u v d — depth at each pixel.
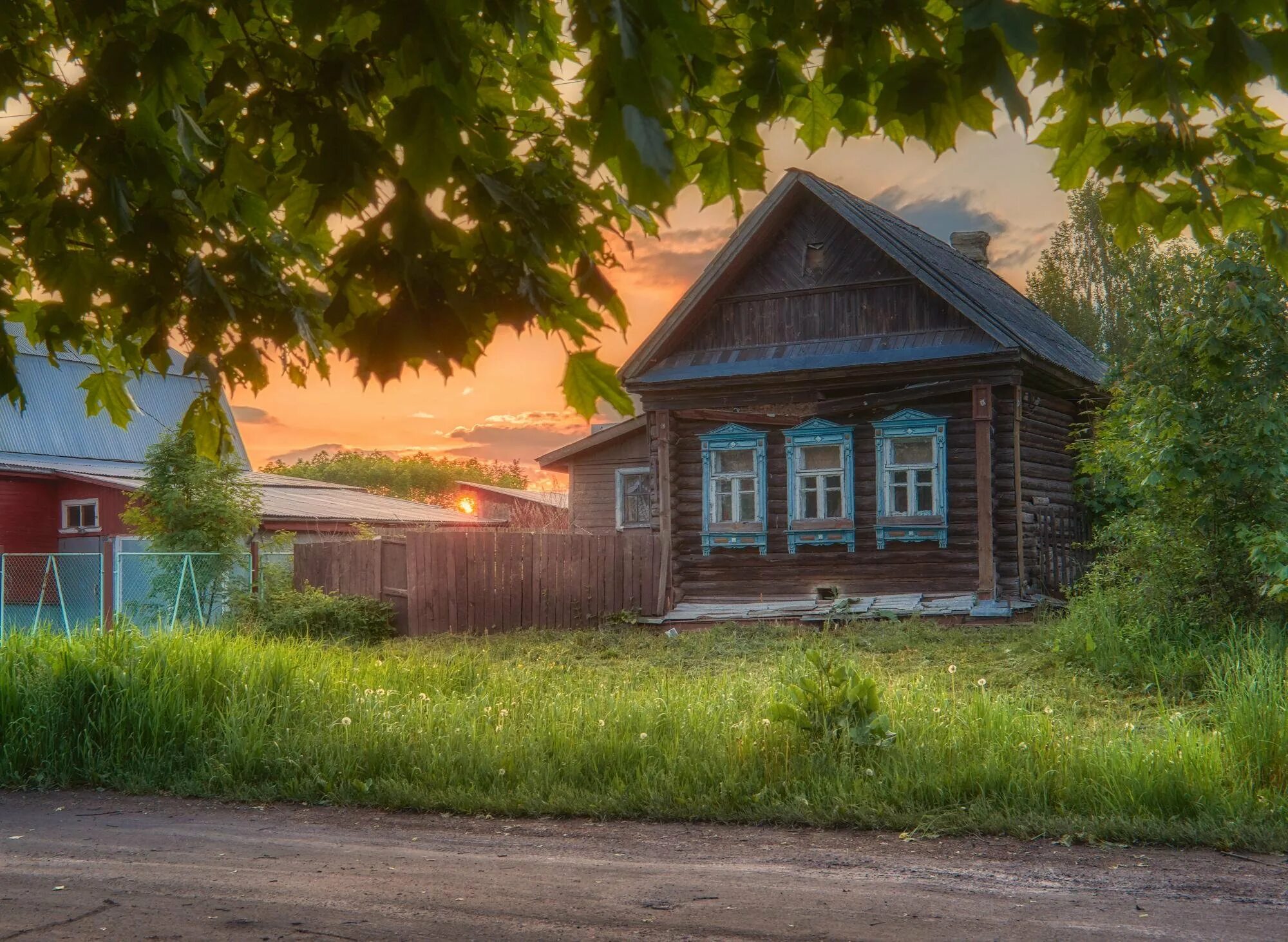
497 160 2.57
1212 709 8.68
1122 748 6.82
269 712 8.77
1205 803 6.14
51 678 8.88
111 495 25.09
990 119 2.33
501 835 6.24
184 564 17.72
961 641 13.66
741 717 8.18
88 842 6.23
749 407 19.36
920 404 18.30
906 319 18.50
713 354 19.92
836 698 7.39
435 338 2.21
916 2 2.40
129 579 22.66
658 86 1.75
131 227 2.68
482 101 2.88
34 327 3.46
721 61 2.72
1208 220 2.93
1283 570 9.75
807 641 14.50
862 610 16.67
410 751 7.84
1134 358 12.03
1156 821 5.90
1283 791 6.35
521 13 2.14
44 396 30.39
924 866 5.36
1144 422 11.33
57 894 5.09
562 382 2.60
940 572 17.92
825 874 5.23
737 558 19.31
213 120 2.54
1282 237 2.88
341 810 7.04
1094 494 19.89
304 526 24.83
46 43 2.87
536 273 2.44
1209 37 2.25
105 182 2.64
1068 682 10.75
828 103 2.85
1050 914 4.52
